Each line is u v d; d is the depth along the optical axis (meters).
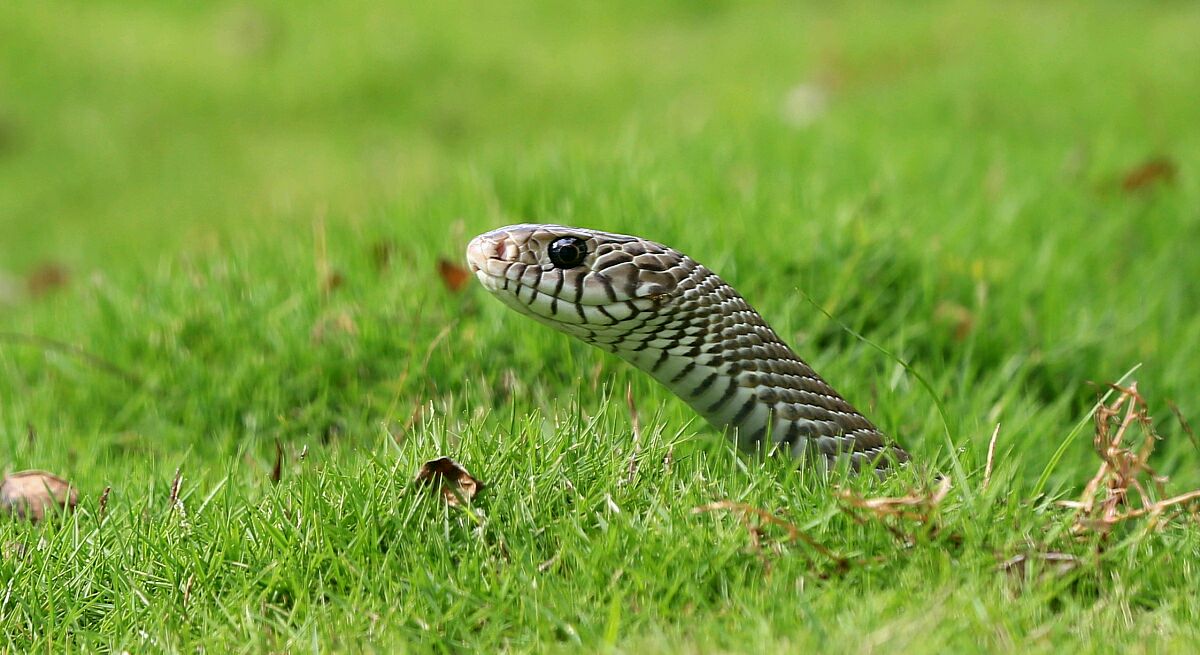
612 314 4.62
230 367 6.19
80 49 15.30
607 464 4.16
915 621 3.28
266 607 3.78
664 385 4.85
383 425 4.66
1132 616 3.56
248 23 16.58
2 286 10.28
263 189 12.48
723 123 10.82
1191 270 8.09
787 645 3.21
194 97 14.67
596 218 6.95
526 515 3.93
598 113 14.22
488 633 3.56
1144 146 10.74
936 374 6.12
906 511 3.83
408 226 7.33
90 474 5.19
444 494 4.06
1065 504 4.06
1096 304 7.20
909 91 12.87
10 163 13.26
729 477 4.22
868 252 6.70
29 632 3.82
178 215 11.97
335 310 6.30
